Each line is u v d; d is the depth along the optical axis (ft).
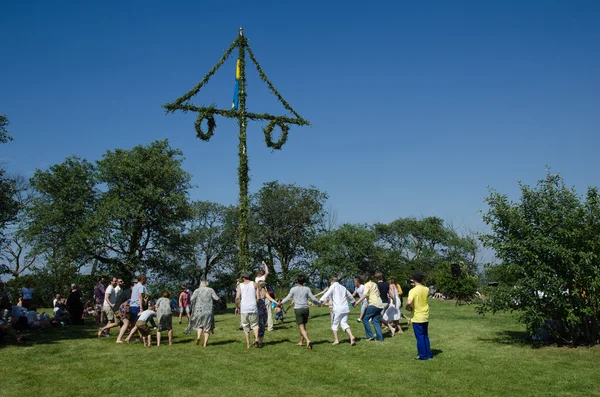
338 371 27.07
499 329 43.01
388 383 24.38
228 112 52.11
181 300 57.82
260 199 159.02
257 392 22.84
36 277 87.45
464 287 74.28
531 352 31.96
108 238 83.76
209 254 151.94
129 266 85.66
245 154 51.98
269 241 157.79
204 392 22.86
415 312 30.91
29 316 48.16
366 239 153.48
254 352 33.06
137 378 25.40
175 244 92.79
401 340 37.88
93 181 89.51
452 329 43.52
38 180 86.17
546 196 33.99
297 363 29.27
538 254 33.24
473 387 23.36
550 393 22.09
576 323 32.83
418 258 204.85
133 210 84.94
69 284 85.51
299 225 159.22
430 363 29.04
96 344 37.24
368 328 38.19
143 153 93.81
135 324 37.22
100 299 55.11
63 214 83.82
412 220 218.59
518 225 34.24
